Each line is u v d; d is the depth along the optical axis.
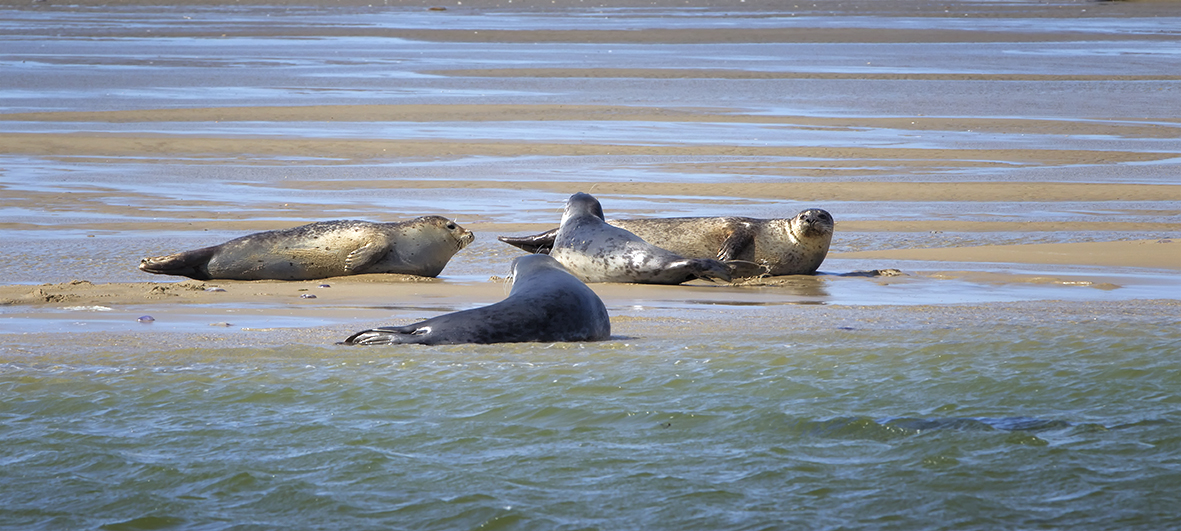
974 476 20.97
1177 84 162.88
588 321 34.53
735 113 129.88
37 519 19.36
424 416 25.09
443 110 129.38
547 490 20.52
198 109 126.00
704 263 49.31
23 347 32.38
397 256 51.84
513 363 30.11
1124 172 93.38
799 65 188.12
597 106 134.50
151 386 27.56
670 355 31.33
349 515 19.47
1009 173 92.62
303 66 182.50
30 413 25.33
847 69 181.75
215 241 60.03
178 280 49.91
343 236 51.22
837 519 19.03
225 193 78.75
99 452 22.64
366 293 45.50
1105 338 33.94
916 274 53.09
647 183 86.00
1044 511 19.27
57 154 94.62
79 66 175.25
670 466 21.73
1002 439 23.20
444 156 99.06
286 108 128.25
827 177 90.06
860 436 23.52
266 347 32.41
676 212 73.44
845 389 27.44
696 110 132.12
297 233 51.09
